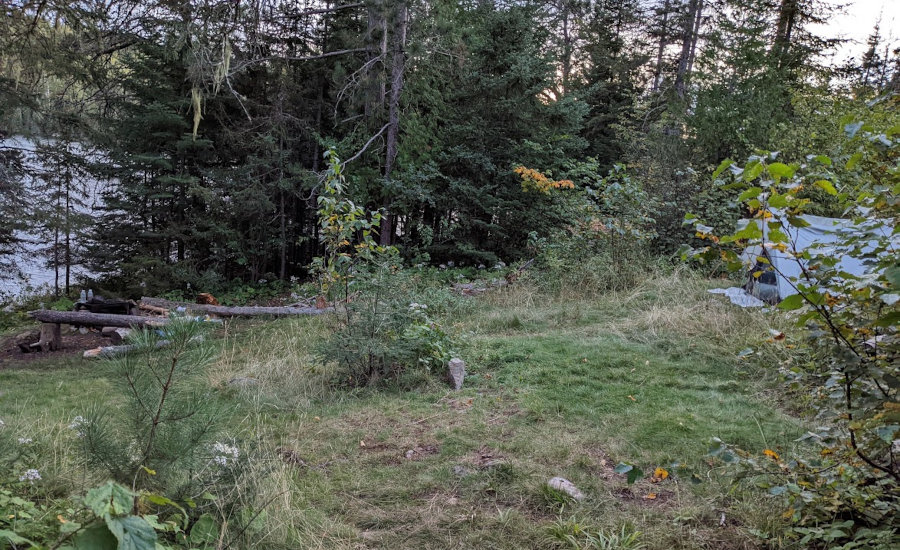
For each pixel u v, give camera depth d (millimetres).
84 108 11875
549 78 13289
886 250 2057
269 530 2457
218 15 8594
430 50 12375
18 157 11273
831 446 2363
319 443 3834
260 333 7688
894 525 2189
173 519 2031
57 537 1998
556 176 13539
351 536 2645
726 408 4172
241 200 12641
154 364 2076
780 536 2434
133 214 12859
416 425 4148
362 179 12539
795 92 11109
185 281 12773
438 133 13500
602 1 20406
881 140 2104
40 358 7344
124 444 2043
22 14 7727
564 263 9062
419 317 5633
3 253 12445
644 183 10766
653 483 3123
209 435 2168
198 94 8398
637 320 6598
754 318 5793
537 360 5500
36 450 3051
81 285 13586
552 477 3213
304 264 15453
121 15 9797
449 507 2947
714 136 11312
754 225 1941
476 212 13758
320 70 13898
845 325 2080
